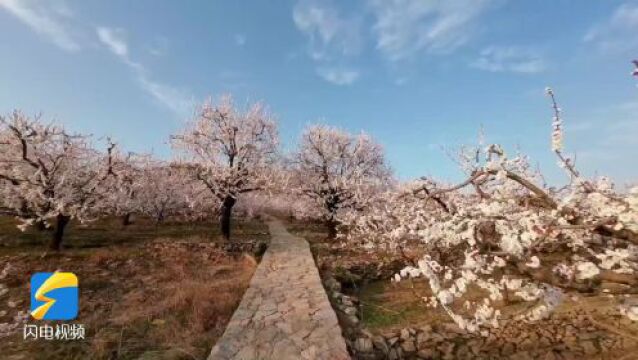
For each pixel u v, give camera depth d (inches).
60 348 259.3
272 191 848.9
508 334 318.0
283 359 234.7
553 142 128.9
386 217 483.2
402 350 310.2
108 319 311.0
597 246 143.9
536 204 141.9
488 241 145.9
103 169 609.3
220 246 649.6
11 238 662.5
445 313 364.2
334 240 835.4
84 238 720.3
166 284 422.6
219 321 300.4
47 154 549.0
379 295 461.4
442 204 193.0
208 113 804.0
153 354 243.3
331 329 282.7
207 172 767.1
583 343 298.8
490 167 141.4
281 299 358.0
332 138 941.2
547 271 129.6
